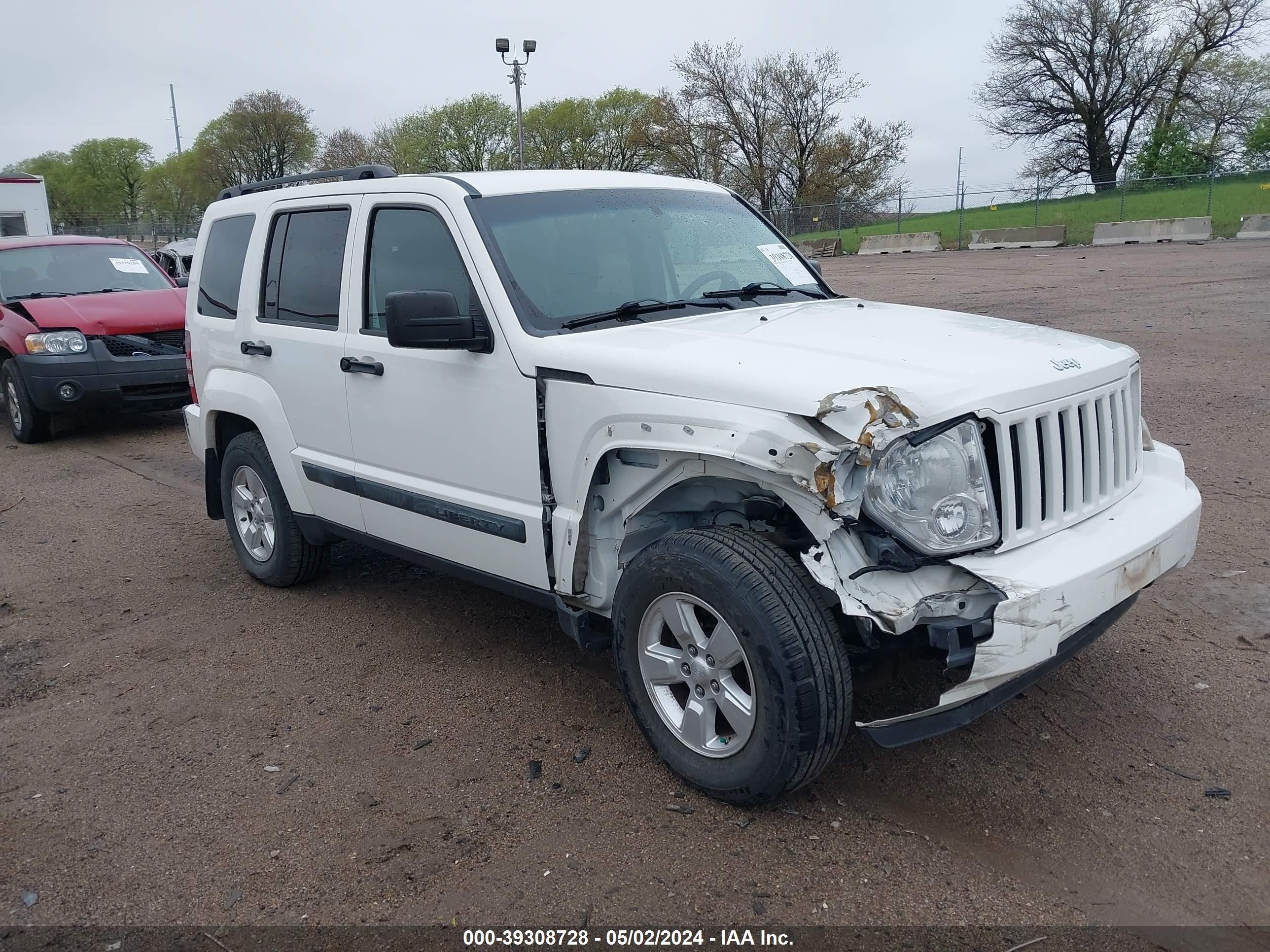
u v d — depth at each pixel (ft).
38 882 9.99
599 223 13.52
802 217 141.08
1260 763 10.96
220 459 18.74
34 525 23.17
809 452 8.86
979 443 9.29
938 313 13.25
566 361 11.10
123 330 31.58
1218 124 152.56
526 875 9.69
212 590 18.22
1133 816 10.17
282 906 9.45
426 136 195.21
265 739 12.66
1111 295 50.70
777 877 9.47
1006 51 164.04
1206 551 16.94
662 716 10.91
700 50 168.66
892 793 10.74
